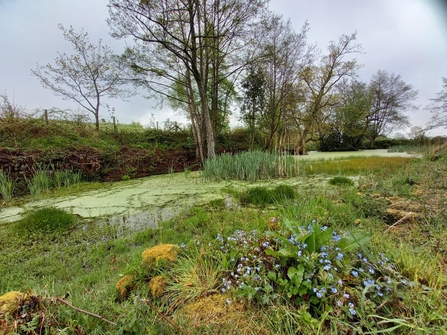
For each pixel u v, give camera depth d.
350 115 19.34
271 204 3.39
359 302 1.01
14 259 2.10
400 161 7.92
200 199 4.07
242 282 1.24
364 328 0.96
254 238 1.55
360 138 20.73
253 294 1.14
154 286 1.37
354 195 3.09
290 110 15.18
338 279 1.09
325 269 1.11
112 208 3.75
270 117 13.93
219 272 1.46
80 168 6.92
